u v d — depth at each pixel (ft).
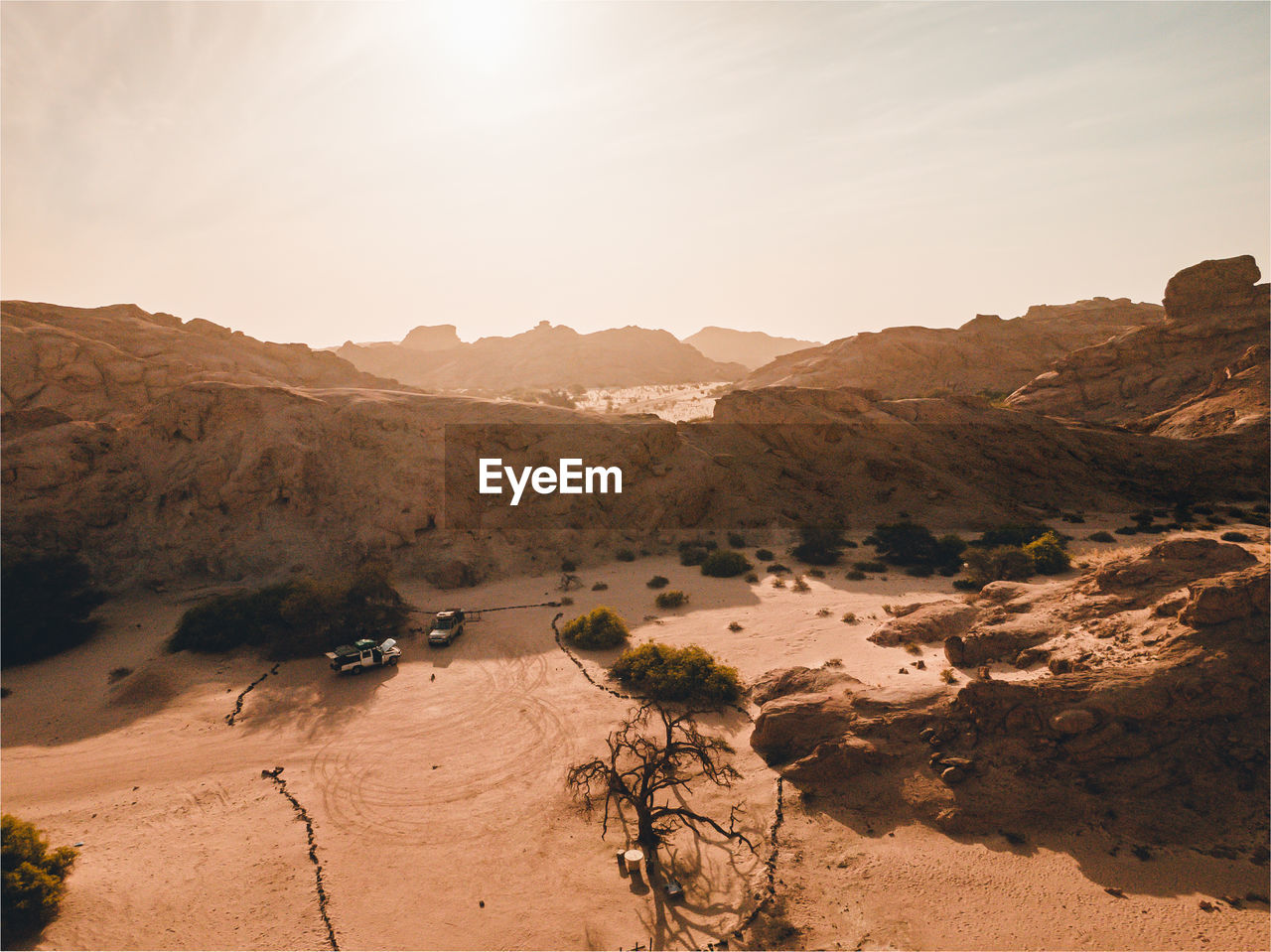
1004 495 209.87
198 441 173.37
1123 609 76.07
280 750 78.07
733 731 79.82
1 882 49.73
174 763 75.46
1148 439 232.53
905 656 92.02
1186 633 63.00
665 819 63.10
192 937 49.67
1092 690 60.90
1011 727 62.13
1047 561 132.36
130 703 90.48
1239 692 56.70
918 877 52.65
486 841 61.31
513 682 95.66
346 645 103.96
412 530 158.81
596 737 79.41
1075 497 208.64
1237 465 214.69
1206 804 52.85
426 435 180.45
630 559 168.76
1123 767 56.70
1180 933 43.80
